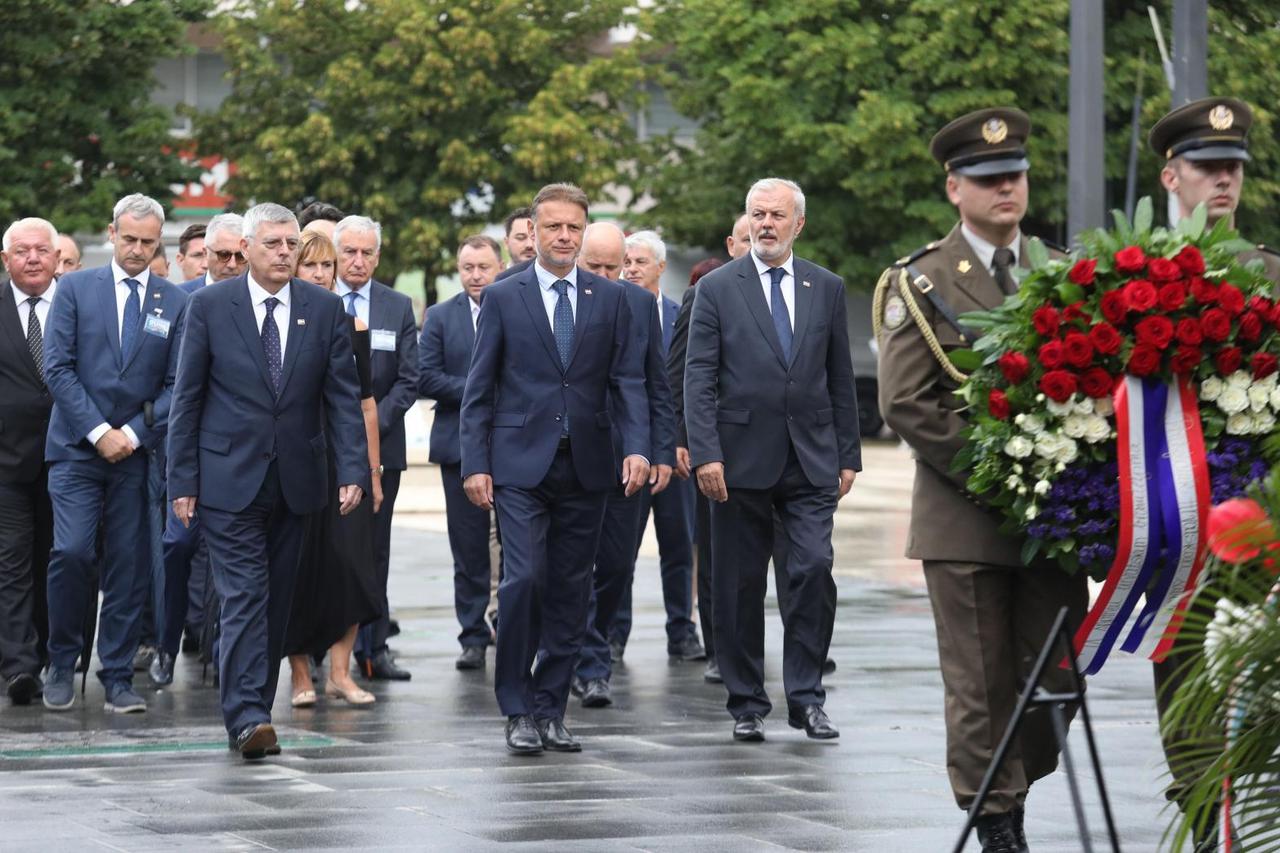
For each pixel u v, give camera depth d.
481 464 19.88
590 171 90.69
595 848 15.12
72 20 77.00
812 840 15.44
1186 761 10.54
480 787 17.73
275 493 20.00
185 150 85.75
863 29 86.06
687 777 18.28
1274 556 9.59
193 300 20.00
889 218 88.38
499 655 19.88
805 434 20.53
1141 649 13.48
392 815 16.41
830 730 20.53
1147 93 76.31
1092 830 15.92
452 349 27.38
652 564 41.91
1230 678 9.76
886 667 26.25
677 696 24.14
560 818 16.28
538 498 19.91
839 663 26.64
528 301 20.03
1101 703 22.84
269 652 20.42
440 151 90.38
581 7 93.81
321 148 90.94
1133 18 76.88
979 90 84.31
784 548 20.69
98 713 22.75
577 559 20.14
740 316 20.64
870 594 35.78
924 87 86.06
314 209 27.69
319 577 22.31
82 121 78.12
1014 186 14.54
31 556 24.02
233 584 19.81
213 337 19.95
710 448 20.31
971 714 14.39
